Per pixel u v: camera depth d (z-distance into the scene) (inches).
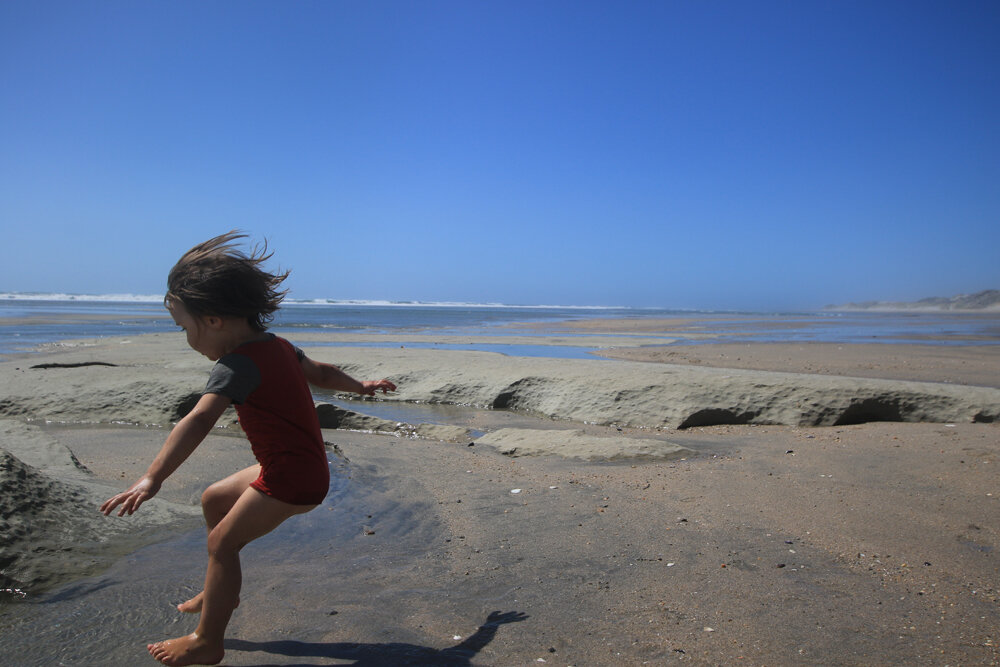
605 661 98.9
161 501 168.9
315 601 119.0
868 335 1120.2
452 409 356.8
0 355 565.6
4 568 122.6
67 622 109.7
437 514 170.7
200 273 94.9
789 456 231.6
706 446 253.4
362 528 159.3
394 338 900.6
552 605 117.5
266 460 94.3
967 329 1396.4
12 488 138.6
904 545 145.1
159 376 335.3
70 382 330.3
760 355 651.5
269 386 94.0
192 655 95.0
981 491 182.7
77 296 5113.2
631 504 177.6
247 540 95.8
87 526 143.6
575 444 245.0
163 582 125.2
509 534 155.3
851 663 97.6
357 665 97.5
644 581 127.6
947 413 296.0
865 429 276.8
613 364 415.2
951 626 108.6
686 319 2080.5
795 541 148.4
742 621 110.8
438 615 113.8
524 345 803.4
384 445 258.2
